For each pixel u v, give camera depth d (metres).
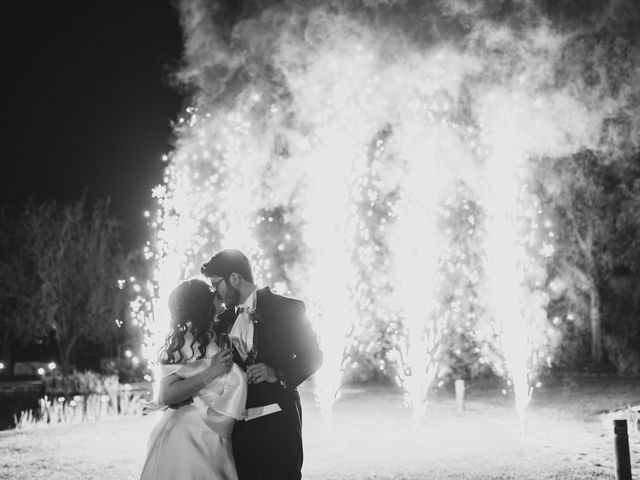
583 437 12.24
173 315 5.12
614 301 25.92
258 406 5.02
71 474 9.22
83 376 24.00
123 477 9.02
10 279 31.42
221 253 5.32
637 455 10.30
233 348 5.16
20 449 11.12
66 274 31.22
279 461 4.97
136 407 17.03
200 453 4.94
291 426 5.04
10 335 32.75
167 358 5.01
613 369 25.95
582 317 26.28
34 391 24.27
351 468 9.69
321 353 5.24
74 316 31.48
